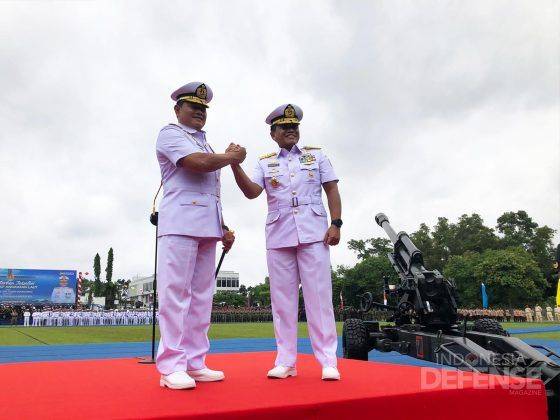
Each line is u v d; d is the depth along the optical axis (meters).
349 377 3.49
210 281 3.57
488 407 2.91
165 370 3.09
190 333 3.47
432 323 6.62
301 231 3.80
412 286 7.01
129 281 99.06
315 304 3.72
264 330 23.61
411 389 2.86
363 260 63.94
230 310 41.28
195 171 3.36
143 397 2.69
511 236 69.00
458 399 2.84
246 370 4.02
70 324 30.52
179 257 3.26
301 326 26.83
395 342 6.98
